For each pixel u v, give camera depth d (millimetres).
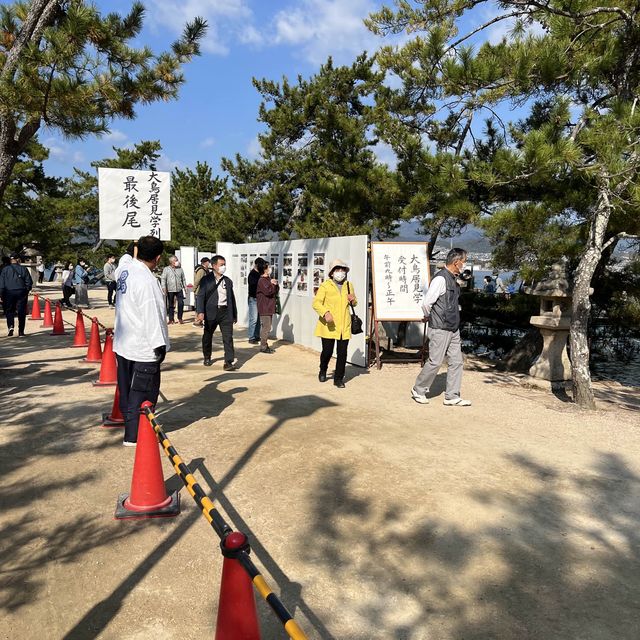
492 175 7211
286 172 22141
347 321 7695
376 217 11352
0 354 9828
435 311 6664
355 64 18719
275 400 6828
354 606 2820
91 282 36375
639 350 12203
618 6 6918
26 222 21703
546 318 8031
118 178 7359
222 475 4457
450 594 2936
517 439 5535
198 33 7641
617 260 9758
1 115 6770
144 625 2650
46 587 2934
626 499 4164
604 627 2693
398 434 5566
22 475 4371
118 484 4227
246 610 2084
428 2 8156
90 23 6387
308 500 4023
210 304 8594
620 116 6309
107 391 7059
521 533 3604
